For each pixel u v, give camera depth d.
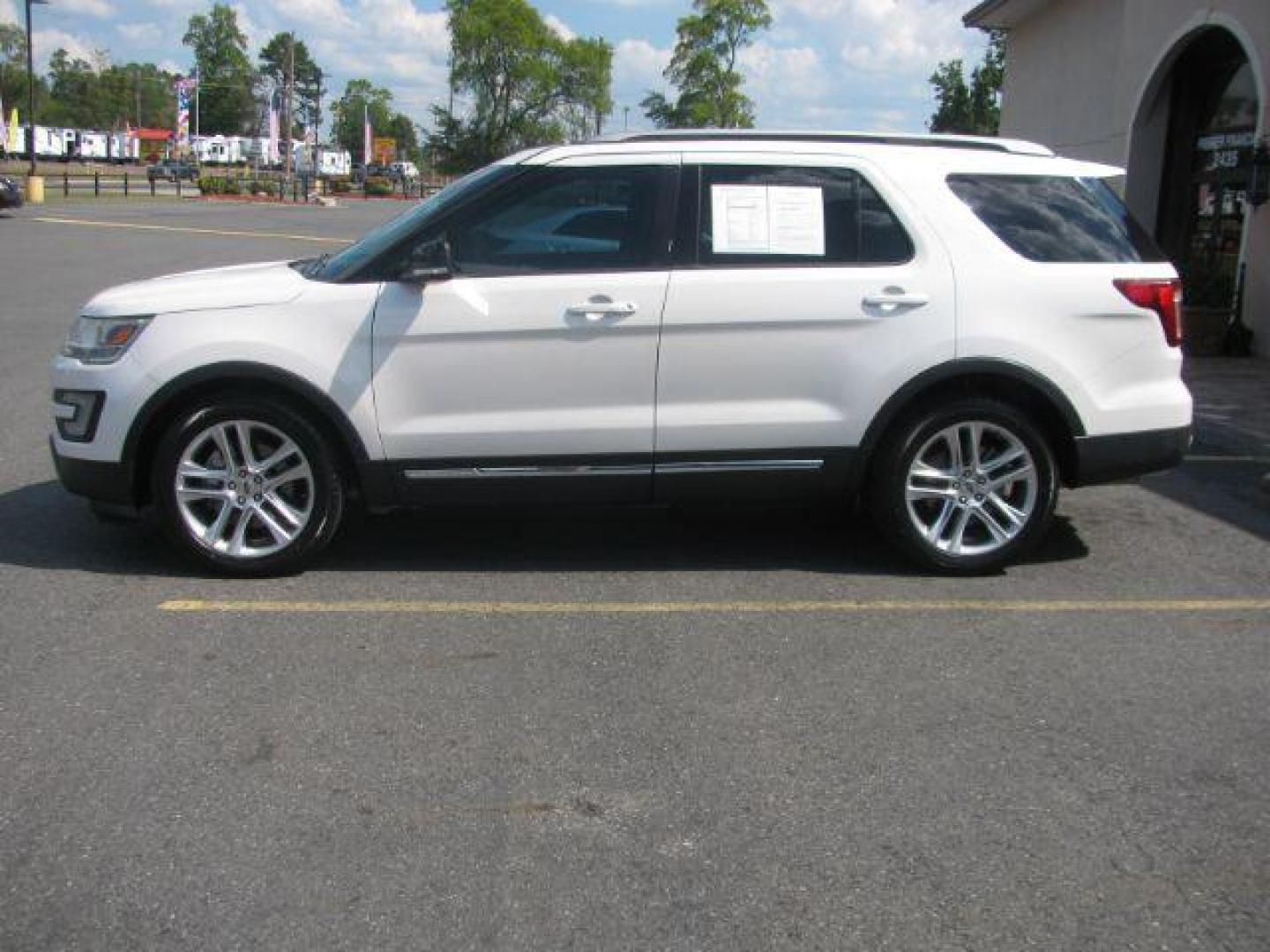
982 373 5.31
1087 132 17.39
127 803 3.43
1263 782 3.66
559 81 81.94
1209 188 14.59
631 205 5.27
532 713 4.05
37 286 16.84
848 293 5.22
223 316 5.15
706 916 2.95
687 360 5.21
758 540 6.09
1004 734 3.95
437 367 5.16
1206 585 5.52
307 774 3.62
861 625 4.92
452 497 5.31
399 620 4.90
